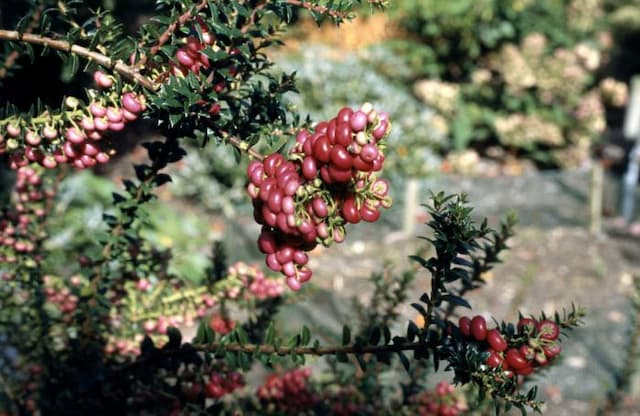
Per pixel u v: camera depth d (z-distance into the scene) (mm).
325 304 4926
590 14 11312
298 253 1260
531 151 10039
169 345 1834
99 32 1364
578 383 4770
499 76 10188
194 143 7703
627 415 4359
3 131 1419
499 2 10078
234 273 2240
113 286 2168
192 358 1827
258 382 3680
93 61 1387
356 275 5973
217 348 1754
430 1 10102
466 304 1475
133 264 2131
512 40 10398
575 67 9828
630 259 6957
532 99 9945
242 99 1619
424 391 2586
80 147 1420
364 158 1120
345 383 2568
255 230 6457
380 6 1461
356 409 2434
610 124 12289
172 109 1362
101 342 2133
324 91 8430
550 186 8891
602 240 7316
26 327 2279
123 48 1354
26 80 6867
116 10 8680
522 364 1395
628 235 7480
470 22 10070
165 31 1408
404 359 1534
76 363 2127
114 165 8023
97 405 2043
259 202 1234
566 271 6594
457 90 9992
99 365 2018
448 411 2410
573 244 7168
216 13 1398
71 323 2223
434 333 1498
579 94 10719
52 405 2148
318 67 8594
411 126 8586
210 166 7609
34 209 2244
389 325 2613
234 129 1563
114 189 6574
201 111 1411
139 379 1941
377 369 2551
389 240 6863
